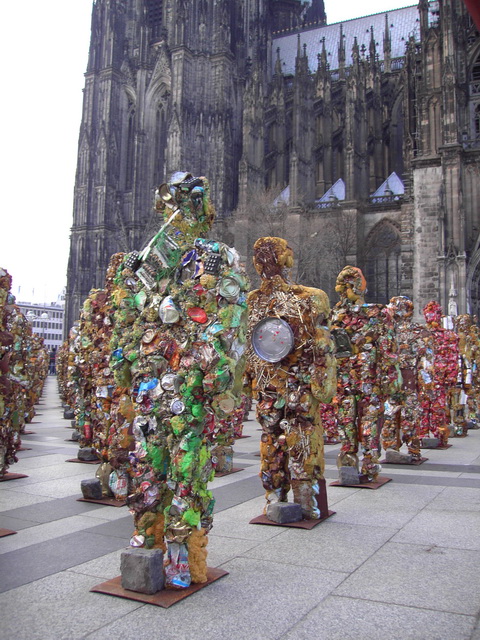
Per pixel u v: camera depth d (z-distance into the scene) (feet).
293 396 26.84
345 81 258.98
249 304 28.68
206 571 19.53
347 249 215.51
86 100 285.43
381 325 34.99
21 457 46.26
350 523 26.45
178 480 18.89
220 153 251.39
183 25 256.52
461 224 165.89
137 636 15.31
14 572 20.26
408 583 18.80
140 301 20.72
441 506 29.45
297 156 234.99
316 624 15.90
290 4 354.13
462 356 62.49
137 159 271.49
